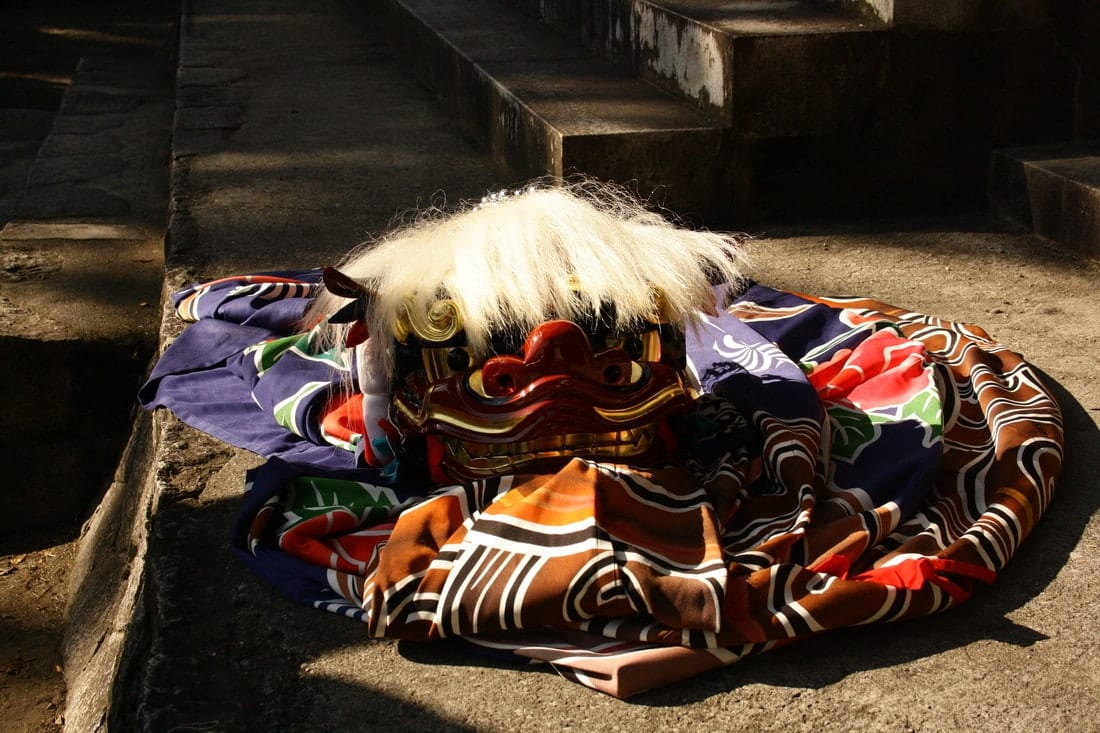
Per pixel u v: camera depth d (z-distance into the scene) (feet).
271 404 8.93
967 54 13.89
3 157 22.58
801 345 9.97
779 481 7.26
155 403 9.42
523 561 6.23
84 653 10.09
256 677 6.11
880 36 13.58
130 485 11.28
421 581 6.31
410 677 6.09
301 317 10.12
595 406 6.84
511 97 15.43
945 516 7.25
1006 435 7.86
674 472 7.05
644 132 13.42
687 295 7.11
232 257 12.80
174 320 10.96
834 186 14.16
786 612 6.08
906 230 13.92
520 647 6.15
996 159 14.21
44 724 9.80
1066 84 14.32
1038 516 7.34
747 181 13.91
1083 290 11.80
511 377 6.81
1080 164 13.42
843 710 5.84
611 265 6.89
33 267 14.85
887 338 9.32
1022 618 6.57
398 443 7.49
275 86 21.89
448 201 14.88
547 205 7.27
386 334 7.14
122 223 16.79
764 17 14.52
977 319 11.10
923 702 5.90
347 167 16.51
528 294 6.77
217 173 16.16
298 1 32.35
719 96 13.83
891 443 7.95
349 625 6.51
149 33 35.01
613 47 17.57
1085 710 5.84
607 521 6.47
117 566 10.46
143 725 5.79
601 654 6.02
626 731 5.70
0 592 12.09
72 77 28.27
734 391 8.34
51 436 13.29
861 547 6.70
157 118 23.65
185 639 6.39
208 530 7.51
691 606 5.99
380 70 23.44
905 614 6.35
